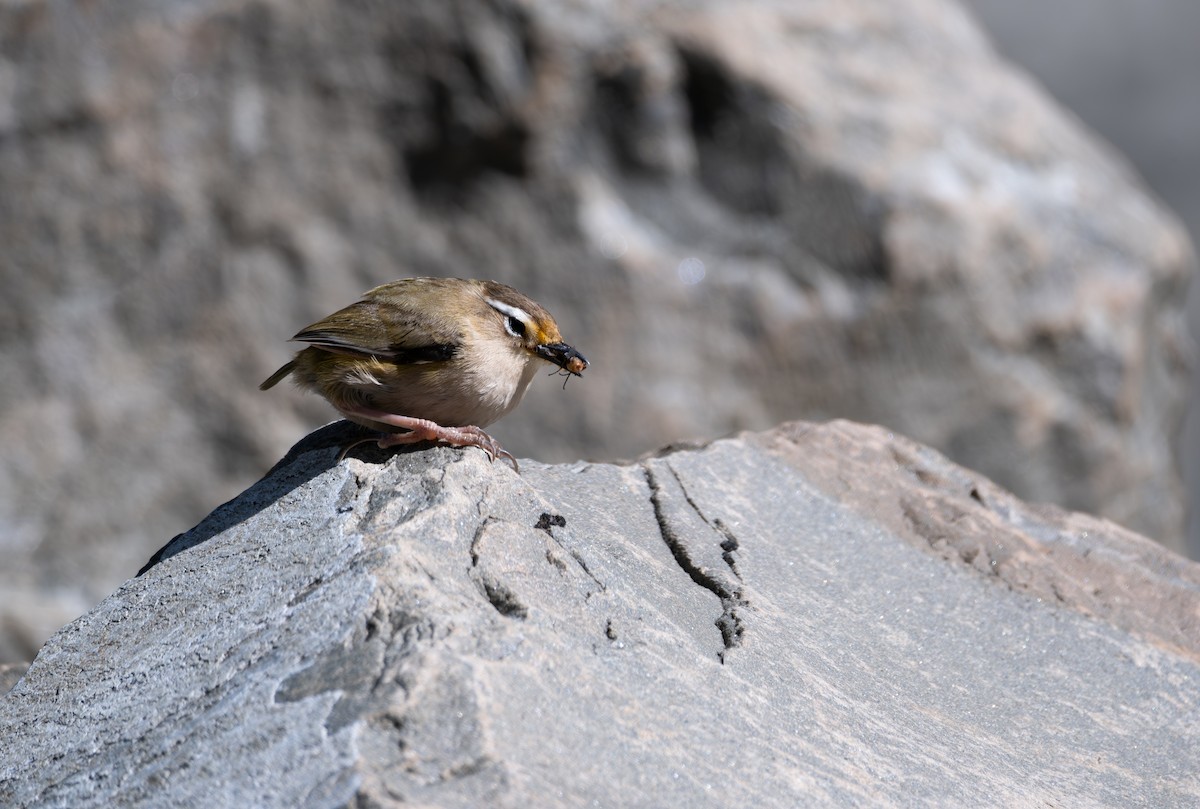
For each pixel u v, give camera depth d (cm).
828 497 814
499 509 650
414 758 483
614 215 1591
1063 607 759
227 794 491
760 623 662
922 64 1734
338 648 545
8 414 1560
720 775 528
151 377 1578
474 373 754
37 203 1577
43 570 1542
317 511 671
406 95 1580
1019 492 1608
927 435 1584
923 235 1570
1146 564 832
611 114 1594
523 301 789
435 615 548
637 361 1557
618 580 639
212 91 1596
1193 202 2684
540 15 1563
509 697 516
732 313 1568
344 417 819
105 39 1586
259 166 1592
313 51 1586
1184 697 704
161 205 1586
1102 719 682
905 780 573
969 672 700
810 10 1702
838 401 1577
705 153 1608
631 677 567
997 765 619
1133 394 1644
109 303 1585
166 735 549
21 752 601
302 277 1586
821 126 1593
